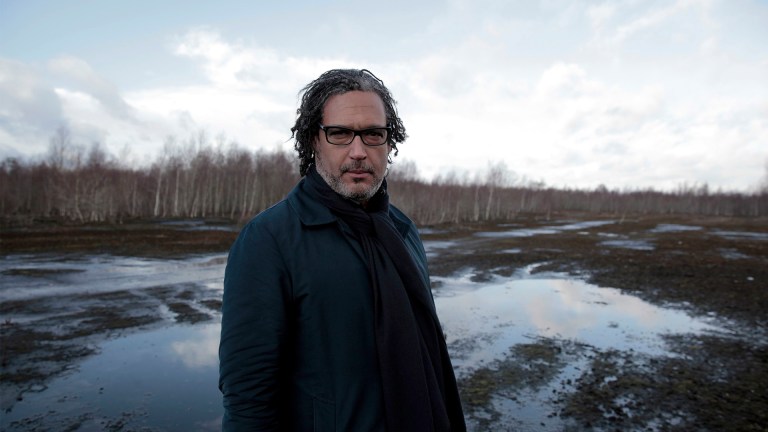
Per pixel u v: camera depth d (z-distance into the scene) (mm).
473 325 9508
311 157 1626
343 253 1389
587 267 18281
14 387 5992
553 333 8977
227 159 64125
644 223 56844
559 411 5609
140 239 24328
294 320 1345
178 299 11234
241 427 1242
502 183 75000
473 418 5414
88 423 5090
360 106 1419
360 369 1321
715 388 6324
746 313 10797
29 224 31484
